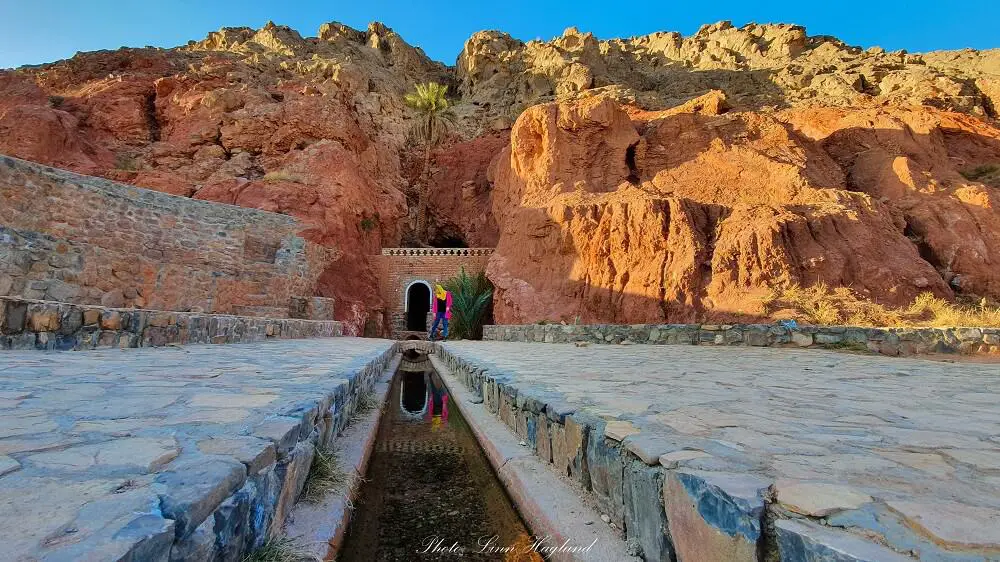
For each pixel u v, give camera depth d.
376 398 6.89
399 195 33.38
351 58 39.59
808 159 22.72
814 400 3.93
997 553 1.24
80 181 11.67
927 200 20.59
